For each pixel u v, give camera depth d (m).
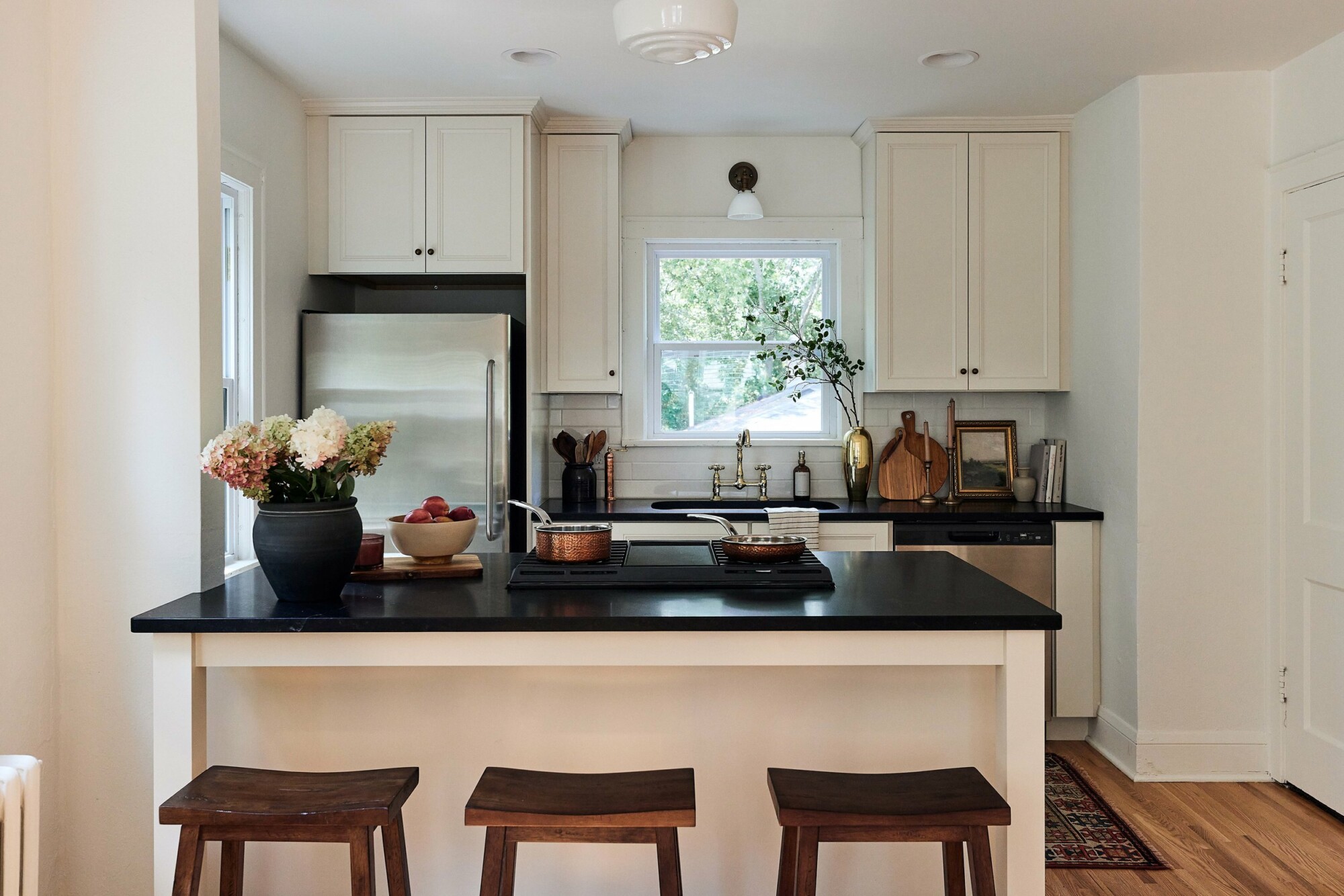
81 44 2.32
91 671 2.33
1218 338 3.63
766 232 4.60
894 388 4.30
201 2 2.34
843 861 2.31
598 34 3.25
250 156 3.44
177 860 1.75
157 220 2.32
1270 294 3.58
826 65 3.56
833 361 4.52
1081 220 4.15
